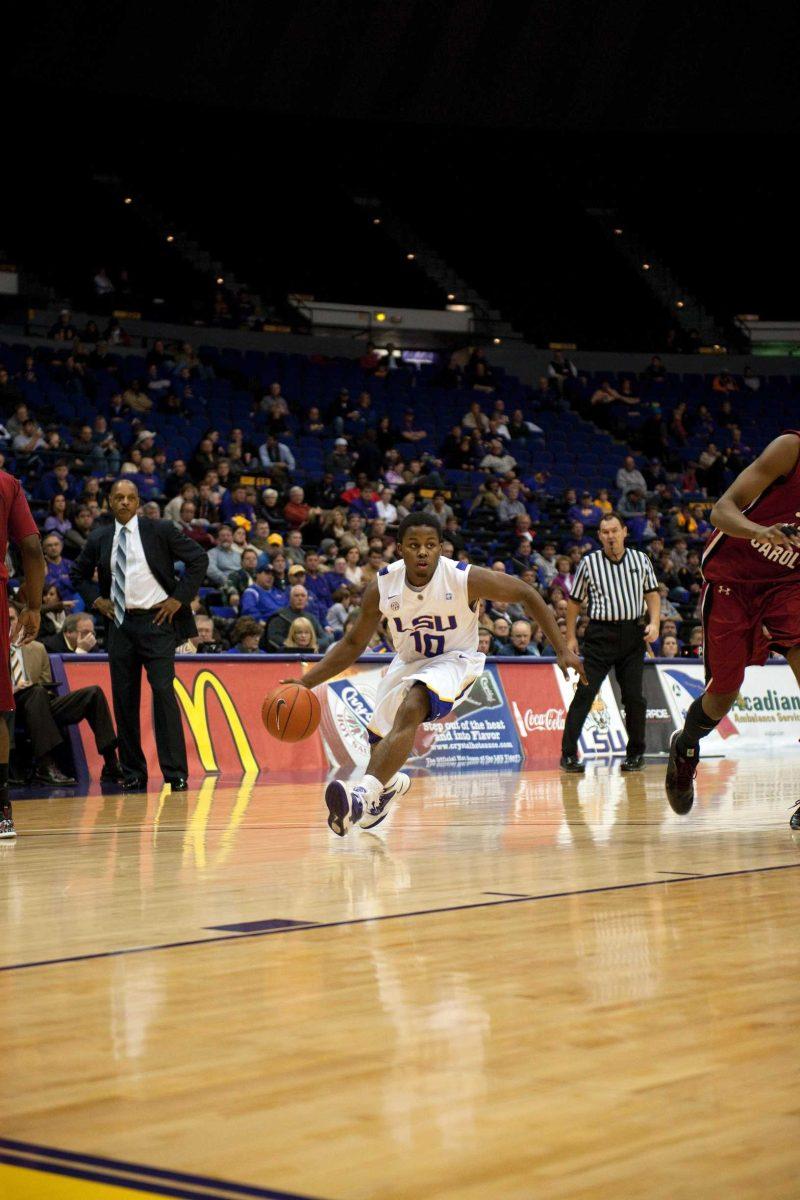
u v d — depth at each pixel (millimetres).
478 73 23000
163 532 7645
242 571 12750
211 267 26547
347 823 4164
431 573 4492
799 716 13148
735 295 28531
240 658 9367
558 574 15906
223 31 21438
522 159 26297
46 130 24422
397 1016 2123
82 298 23516
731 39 22922
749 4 22578
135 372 19484
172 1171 1455
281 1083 1770
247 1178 1434
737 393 24859
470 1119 1617
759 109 23703
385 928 2908
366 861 4109
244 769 9117
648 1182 1414
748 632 4859
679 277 28703
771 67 23266
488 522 17656
